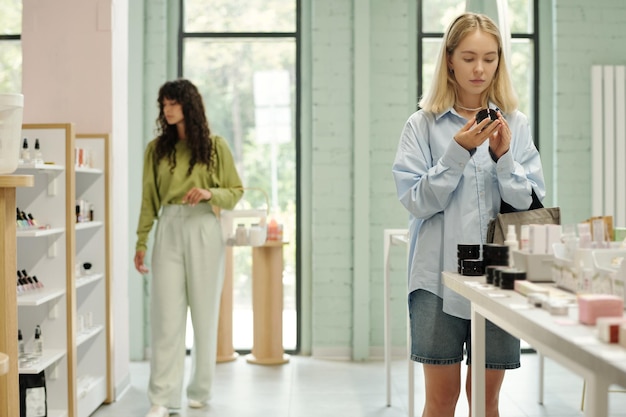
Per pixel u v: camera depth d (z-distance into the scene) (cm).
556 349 124
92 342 414
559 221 215
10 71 549
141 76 522
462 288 191
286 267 549
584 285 157
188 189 378
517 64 545
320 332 533
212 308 386
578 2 533
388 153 534
